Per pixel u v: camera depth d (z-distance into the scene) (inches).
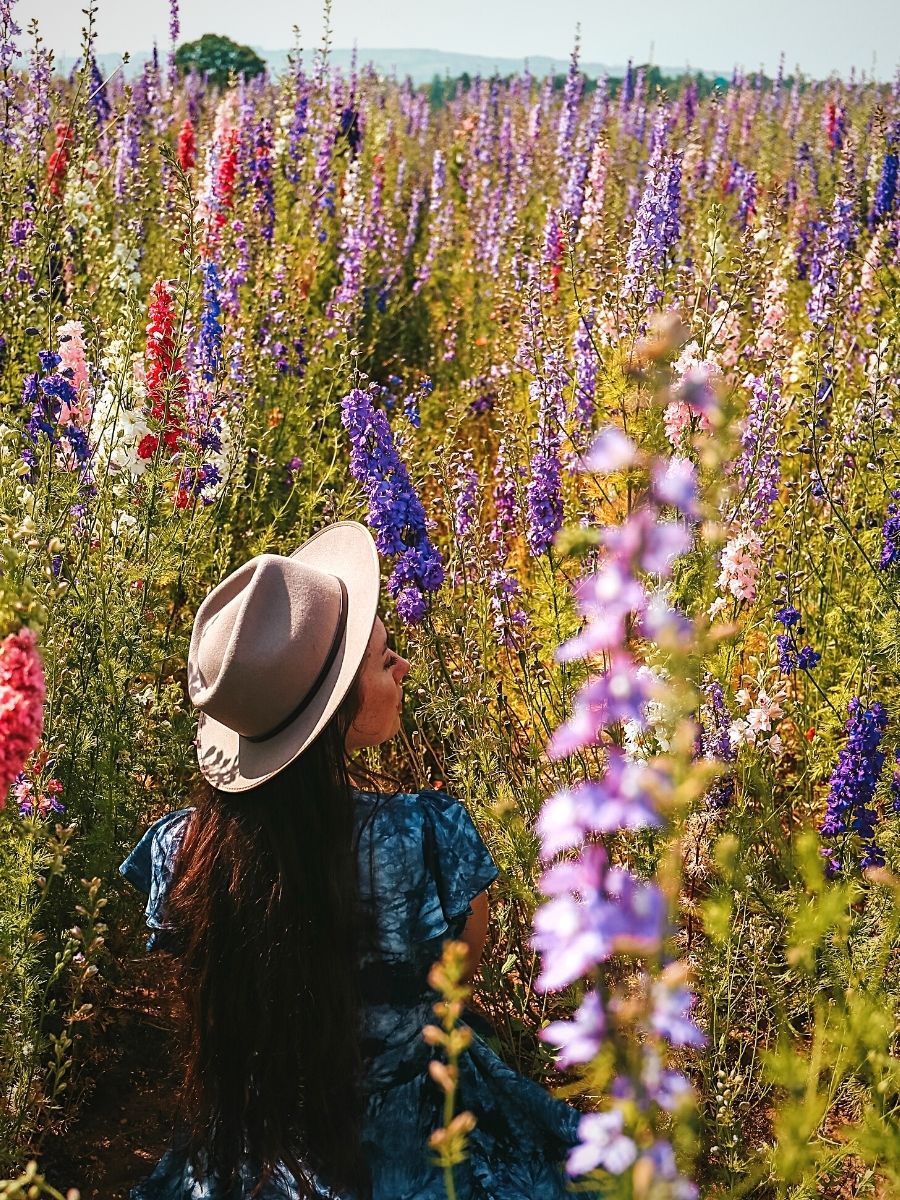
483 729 147.5
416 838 98.1
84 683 144.9
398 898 96.7
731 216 363.3
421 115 709.3
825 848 136.2
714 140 530.3
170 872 106.1
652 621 50.2
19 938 115.2
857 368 242.5
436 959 98.3
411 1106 98.9
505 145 534.6
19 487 149.8
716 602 136.9
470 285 390.6
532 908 132.7
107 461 164.4
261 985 93.6
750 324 229.5
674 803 48.2
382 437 146.5
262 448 233.1
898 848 125.9
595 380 187.3
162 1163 105.8
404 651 182.5
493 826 133.7
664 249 193.2
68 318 215.8
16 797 122.0
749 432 162.1
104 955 137.5
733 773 140.2
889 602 151.8
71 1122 130.6
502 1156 100.9
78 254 285.9
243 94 511.2
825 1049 110.0
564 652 48.6
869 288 260.4
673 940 117.8
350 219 353.1
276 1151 95.3
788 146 557.3
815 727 165.0
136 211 290.8
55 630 141.0
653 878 116.8
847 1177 112.3
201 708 97.8
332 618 98.7
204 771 101.3
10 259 251.6
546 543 154.2
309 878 93.9
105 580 151.3
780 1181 106.0
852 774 127.2
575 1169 50.1
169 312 173.2
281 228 354.6
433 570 145.8
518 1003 136.0
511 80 836.0
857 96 626.5
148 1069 139.2
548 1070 131.8
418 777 160.1
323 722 94.0
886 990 110.2
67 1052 133.7
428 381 225.8
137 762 150.4
